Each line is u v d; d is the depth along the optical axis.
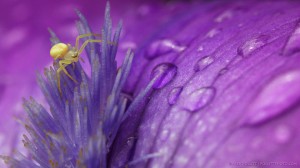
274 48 0.09
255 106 0.08
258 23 0.11
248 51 0.09
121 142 0.10
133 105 0.10
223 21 0.12
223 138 0.08
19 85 0.13
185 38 0.11
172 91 0.10
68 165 0.09
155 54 0.11
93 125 0.10
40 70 0.14
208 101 0.09
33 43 0.14
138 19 0.14
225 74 0.09
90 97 0.10
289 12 0.11
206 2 0.14
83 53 0.13
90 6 0.15
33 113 0.10
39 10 0.15
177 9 0.14
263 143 0.08
